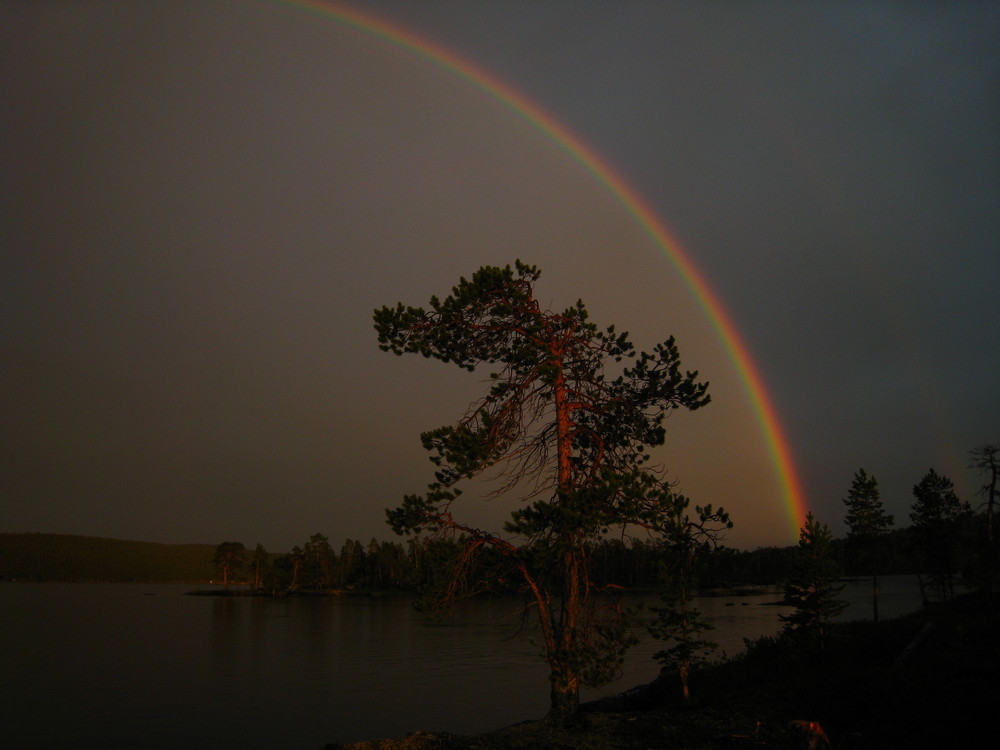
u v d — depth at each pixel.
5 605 138.38
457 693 38.78
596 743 14.84
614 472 18.39
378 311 19.69
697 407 20.53
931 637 20.66
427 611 17.58
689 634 21.78
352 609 131.75
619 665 17.56
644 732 15.25
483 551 18.62
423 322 19.70
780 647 25.92
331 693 39.91
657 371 20.84
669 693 23.97
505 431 19.25
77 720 33.62
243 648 66.12
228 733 30.22
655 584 22.58
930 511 51.56
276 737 29.25
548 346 19.16
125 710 36.00
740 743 13.72
